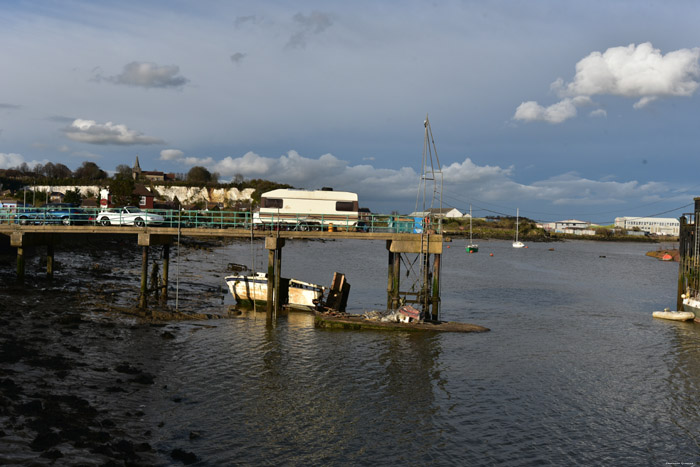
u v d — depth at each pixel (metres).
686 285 45.72
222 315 37.72
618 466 17.83
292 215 44.09
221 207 185.50
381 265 83.56
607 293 60.81
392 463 17.33
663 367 29.08
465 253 129.25
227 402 21.44
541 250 153.50
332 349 30.05
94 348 26.48
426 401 22.81
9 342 25.02
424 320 36.84
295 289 40.75
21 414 17.17
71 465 14.62
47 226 38.03
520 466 17.56
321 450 17.91
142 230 36.78
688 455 18.75
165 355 26.89
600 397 24.12
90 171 197.12
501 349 31.62
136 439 17.31
